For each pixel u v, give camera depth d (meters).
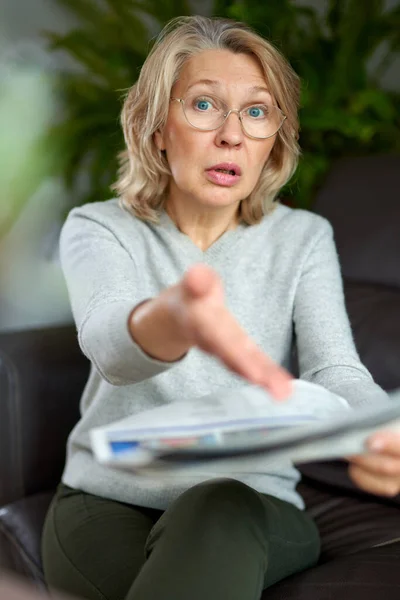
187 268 1.18
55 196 3.10
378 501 1.27
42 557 1.11
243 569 0.79
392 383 1.33
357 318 1.43
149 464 0.62
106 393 1.13
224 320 0.60
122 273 1.05
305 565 1.01
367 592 0.89
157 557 0.79
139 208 1.19
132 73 2.54
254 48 1.09
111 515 1.06
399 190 1.58
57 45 2.64
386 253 1.54
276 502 1.05
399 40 2.52
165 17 2.57
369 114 2.43
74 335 1.50
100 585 0.94
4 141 2.76
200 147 1.08
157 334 0.72
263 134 1.10
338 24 2.48
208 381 1.12
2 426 1.36
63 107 2.72
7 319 3.23
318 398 0.75
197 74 1.08
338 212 1.64
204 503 0.84
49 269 3.15
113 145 2.49
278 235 1.23
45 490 1.39
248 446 0.61
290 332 1.18
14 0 3.17
